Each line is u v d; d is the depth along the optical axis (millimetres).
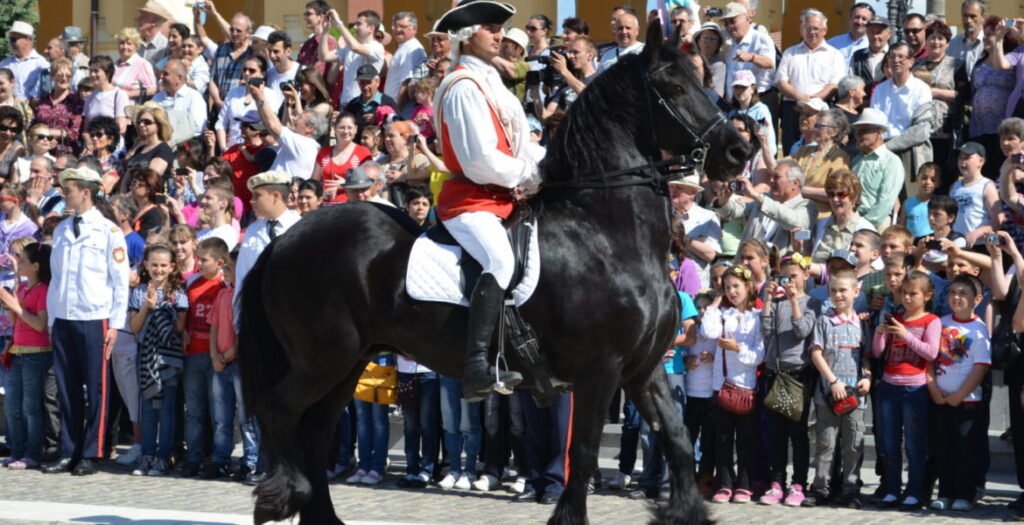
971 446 25328
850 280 26078
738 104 34594
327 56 41719
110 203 34125
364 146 36875
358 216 20406
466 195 19734
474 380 18984
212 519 23281
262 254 21062
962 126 35094
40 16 59031
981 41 36938
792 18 54219
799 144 34406
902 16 43750
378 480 28984
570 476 19578
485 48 20016
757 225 31547
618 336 19328
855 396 25594
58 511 23953
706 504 19953
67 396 30312
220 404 29844
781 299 26562
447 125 19500
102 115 42656
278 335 20812
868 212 32062
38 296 31438
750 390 26297
